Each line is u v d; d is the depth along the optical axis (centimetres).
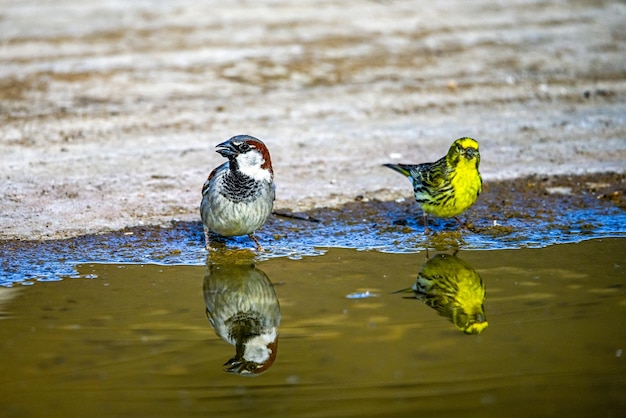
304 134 1839
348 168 1653
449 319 1039
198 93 2070
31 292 1109
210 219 1220
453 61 2358
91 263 1218
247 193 1192
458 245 1309
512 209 1463
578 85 2192
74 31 2531
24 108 1936
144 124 1866
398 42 2500
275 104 2019
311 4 2900
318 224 1397
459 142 1289
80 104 1972
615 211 1453
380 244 1315
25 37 2467
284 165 1662
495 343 972
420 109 2012
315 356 943
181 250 1274
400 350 954
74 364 920
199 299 1101
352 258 1252
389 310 1064
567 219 1419
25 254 1243
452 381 888
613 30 2659
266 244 1309
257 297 1105
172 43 2423
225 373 909
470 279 1164
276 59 2311
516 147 1777
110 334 992
